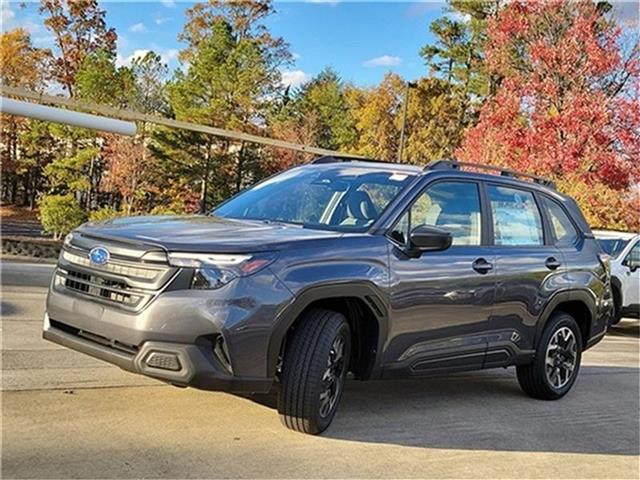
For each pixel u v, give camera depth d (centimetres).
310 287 359
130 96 3012
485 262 474
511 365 511
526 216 539
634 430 480
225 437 372
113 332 339
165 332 328
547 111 1603
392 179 463
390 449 383
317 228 418
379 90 3903
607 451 425
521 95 1633
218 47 3112
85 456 326
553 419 490
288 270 354
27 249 1695
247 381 337
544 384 536
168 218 427
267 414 417
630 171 1513
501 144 1606
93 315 348
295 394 370
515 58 1758
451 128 3491
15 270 1094
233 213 474
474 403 513
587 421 493
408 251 422
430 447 395
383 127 3703
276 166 3059
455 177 485
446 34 3953
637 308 1058
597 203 1501
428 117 3600
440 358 447
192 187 2930
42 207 2467
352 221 430
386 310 404
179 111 2872
